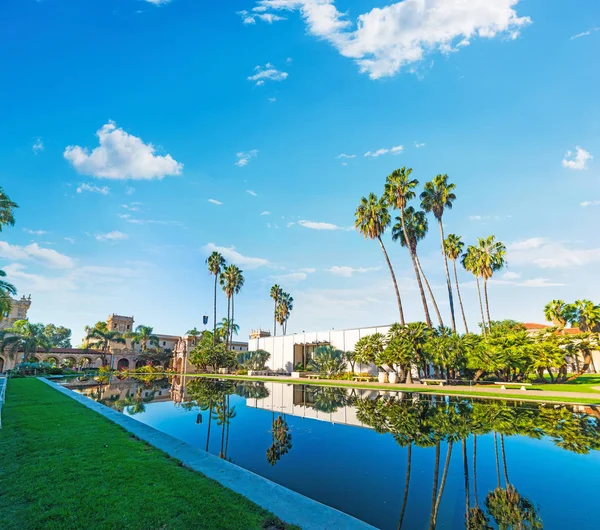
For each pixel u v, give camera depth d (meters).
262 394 24.48
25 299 74.75
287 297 75.12
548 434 10.99
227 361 54.66
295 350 51.97
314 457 8.85
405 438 10.72
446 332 32.94
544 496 6.30
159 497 4.99
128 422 11.05
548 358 27.94
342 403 19.02
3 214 28.77
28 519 4.32
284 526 4.21
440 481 7.12
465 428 12.01
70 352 68.44
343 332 43.62
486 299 42.66
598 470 7.68
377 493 6.46
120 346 83.56
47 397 18.12
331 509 4.74
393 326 30.75
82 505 4.70
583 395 19.84
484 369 27.81
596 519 5.36
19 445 7.89
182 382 37.22
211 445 10.18
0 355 53.06
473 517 5.47
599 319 33.16
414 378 32.53
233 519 4.36
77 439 8.51
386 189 36.47
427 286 39.25
